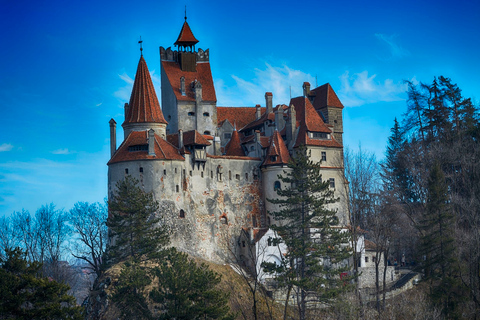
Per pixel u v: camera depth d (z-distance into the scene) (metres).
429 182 95.56
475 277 86.31
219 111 124.25
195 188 101.81
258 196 108.12
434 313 81.12
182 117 115.44
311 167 89.12
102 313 82.31
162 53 121.50
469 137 107.25
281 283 82.56
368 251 105.19
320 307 91.56
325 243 86.25
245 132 121.38
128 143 99.19
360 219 96.50
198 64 121.62
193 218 100.12
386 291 92.81
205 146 103.25
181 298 67.62
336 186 108.88
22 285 61.25
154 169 97.12
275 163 106.31
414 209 107.25
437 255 90.94
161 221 95.94
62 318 61.34
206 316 67.75
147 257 84.38
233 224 105.12
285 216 89.50
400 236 104.19
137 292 79.06
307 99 114.94
